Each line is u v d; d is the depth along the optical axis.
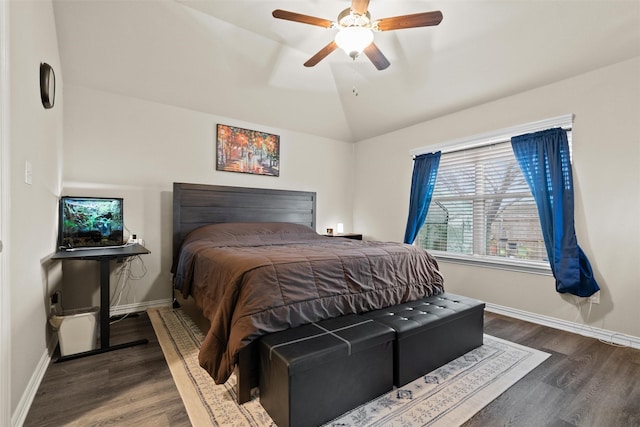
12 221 1.38
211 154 3.72
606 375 1.92
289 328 1.67
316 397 1.41
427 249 4.07
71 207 2.55
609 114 2.51
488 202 3.41
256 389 1.70
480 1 2.41
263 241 3.32
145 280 3.25
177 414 1.49
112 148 3.09
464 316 2.16
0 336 1.21
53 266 2.32
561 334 2.62
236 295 1.68
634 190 2.39
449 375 1.90
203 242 3.01
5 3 1.25
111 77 2.97
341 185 5.00
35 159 1.77
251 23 2.84
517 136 3.03
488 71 2.96
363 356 1.58
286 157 4.39
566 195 2.69
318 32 2.96
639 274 2.37
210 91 3.45
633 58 2.38
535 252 3.01
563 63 2.62
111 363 2.00
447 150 3.73
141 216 3.24
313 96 3.98
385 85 3.66
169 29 2.78
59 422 1.43
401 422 1.46
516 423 1.47
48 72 1.96
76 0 2.38
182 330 2.60
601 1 2.14
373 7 2.56
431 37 2.85
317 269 1.90
